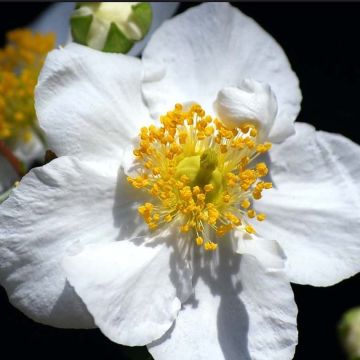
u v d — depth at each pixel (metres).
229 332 0.29
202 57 0.31
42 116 0.29
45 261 0.29
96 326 0.29
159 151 0.30
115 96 0.30
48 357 0.32
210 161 0.30
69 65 0.29
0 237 0.28
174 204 0.30
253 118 0.29
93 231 0.29
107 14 0.31
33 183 0.29
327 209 0.30
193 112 0.30
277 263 0.29
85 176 0.29
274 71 0.31
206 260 0.30
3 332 0.32
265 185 0.30
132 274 0.29
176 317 0.29
